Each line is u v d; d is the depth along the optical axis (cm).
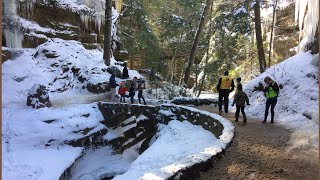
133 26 2952
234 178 545
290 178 539
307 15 1562
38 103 1361
